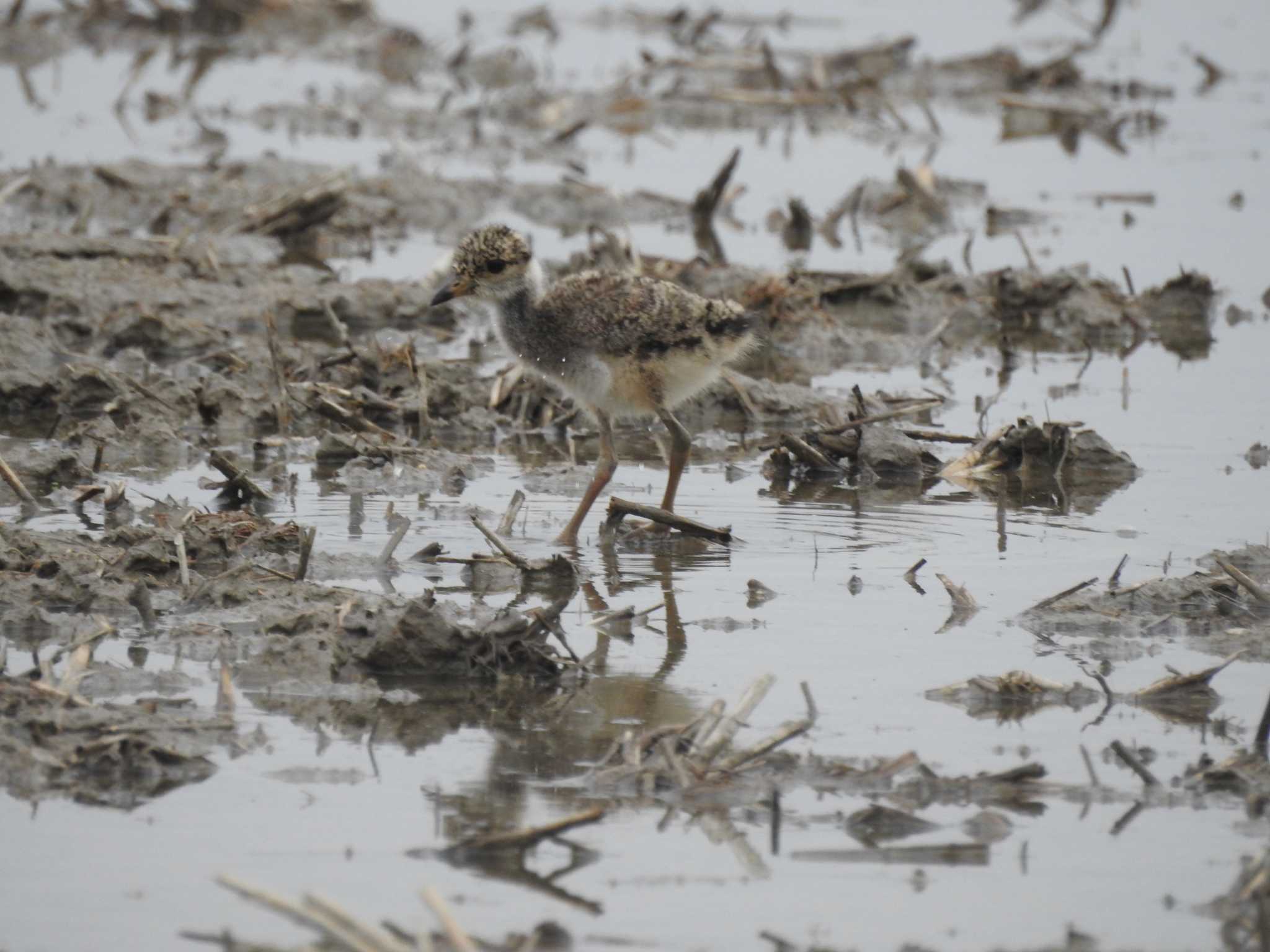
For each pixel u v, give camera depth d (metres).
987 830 6.92
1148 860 6.68
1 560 9.49
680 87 26.11
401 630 8.45
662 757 7.35
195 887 6.33
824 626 9.32
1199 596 9.59
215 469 12.43
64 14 28.78
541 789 7.20
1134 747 7.75
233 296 16.52
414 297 16.94
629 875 6.50
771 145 24.44
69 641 8.68
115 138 22.89
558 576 10.07
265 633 8.78
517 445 13.59
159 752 7.34
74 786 7.12
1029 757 7.62
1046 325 17.42
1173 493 12.09
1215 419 14.10
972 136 25.17
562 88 26.48
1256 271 18.84
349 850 6.63
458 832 6.79
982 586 10.03
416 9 31.66
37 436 13.04
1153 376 15.55
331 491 11.90
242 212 19.75
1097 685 8.52
